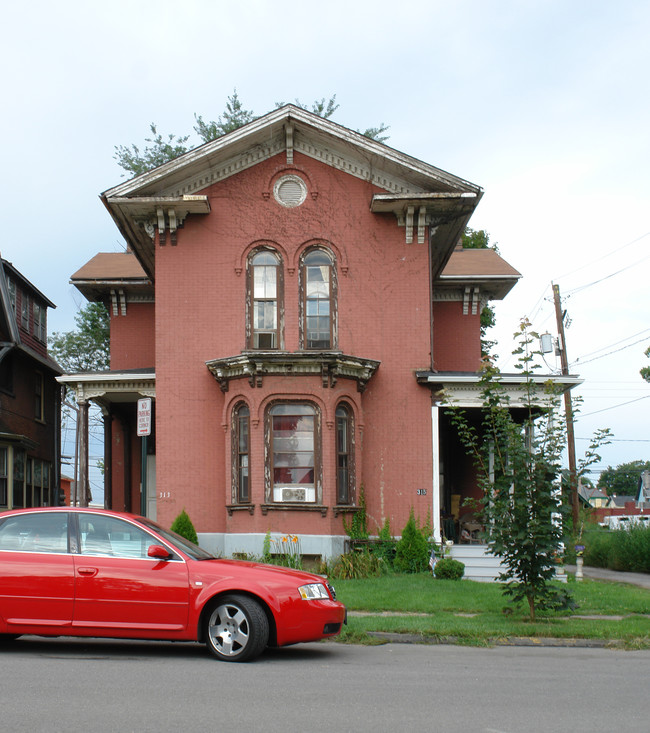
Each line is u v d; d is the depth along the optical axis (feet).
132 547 30.96
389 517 62.59
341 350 63.98
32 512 31.83
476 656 32.45
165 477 63.31
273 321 64.90
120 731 19.85
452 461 77.25
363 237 65.41
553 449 40.40
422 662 30.55
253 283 65.26
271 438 61.05
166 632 29.89
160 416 63.87
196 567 30.37
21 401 91.56
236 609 29.76
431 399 63.82
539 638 36.19
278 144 65.72
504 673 28.45
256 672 27.50
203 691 24.27
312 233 65.21
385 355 64.49
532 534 39.52
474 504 41.50
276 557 59.52
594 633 36.91
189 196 62.75
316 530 59.88
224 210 65.62
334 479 60.44
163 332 64.64
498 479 40.50
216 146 63.36
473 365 82.99
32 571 30.45
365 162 65.16
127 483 79.46
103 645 33.53
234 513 61.67
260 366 60.39
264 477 60.39
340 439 62.18
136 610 29.99
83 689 24.32
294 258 65.00
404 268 65.21
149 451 80.33
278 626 29.66
